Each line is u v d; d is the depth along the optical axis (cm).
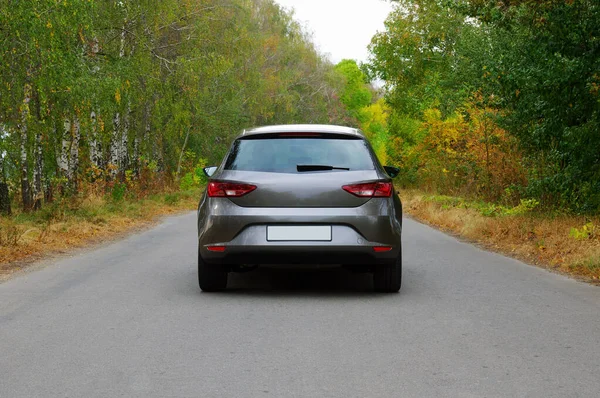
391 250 732
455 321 630
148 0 2592
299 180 730
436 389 432
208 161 4550
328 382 447
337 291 794
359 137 771
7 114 2025
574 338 566
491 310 681
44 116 2131
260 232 724
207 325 612
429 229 1714
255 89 4741
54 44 1777
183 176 4016
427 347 536
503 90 1519
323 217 722
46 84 1816
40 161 2472
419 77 4006
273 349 530
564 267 972
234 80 4275
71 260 1067
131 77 2417
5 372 470
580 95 1353
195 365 487
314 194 726
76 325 612
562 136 1415
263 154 751
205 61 2984
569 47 1341
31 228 1385
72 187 2500
